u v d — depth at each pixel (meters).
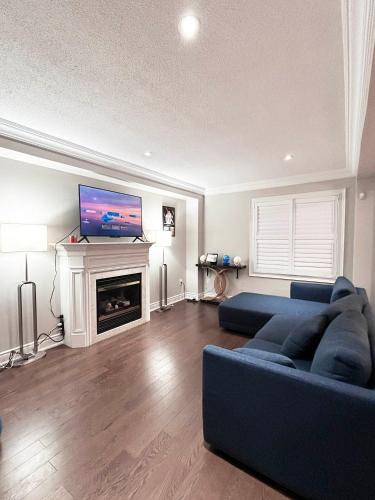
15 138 2.42
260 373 1.32
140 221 4.04
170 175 4.27
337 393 1.12
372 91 1.44
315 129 2.49
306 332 1.83
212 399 1.50
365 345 1.32
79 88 1.82
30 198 2.88
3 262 2.69
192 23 1.26
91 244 3.12
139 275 3.92
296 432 1.22
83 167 3.08
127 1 1.13
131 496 1.28
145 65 1.57
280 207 4.54
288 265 4.48
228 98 1.95
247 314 3.29
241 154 3.22
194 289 5.42
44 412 1.91
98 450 1.56
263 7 1.17
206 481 1.36
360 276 3.74
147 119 2.29
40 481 1.36
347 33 1.29
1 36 1.32
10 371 2.51
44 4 1.14
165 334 3.47
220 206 5.23
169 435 1.69
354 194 3.92
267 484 1.35
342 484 1.12
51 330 3.10
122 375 2.43
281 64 1.56
